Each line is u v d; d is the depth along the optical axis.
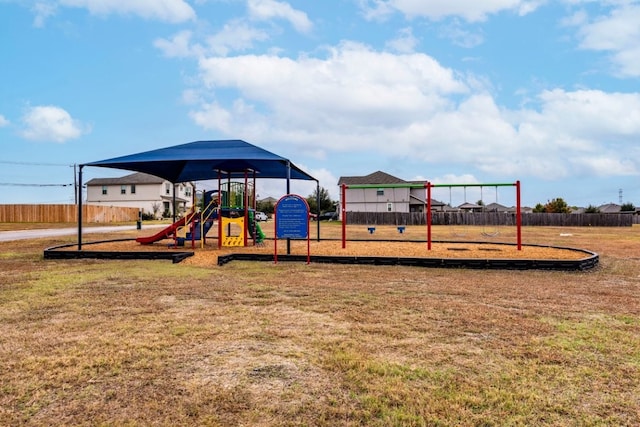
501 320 4.32
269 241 14.78
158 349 3.40
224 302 5.14
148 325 4.09
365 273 7.69
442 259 8.56
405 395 2.59
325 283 6.57
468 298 5.45
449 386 2.72
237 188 14.16
